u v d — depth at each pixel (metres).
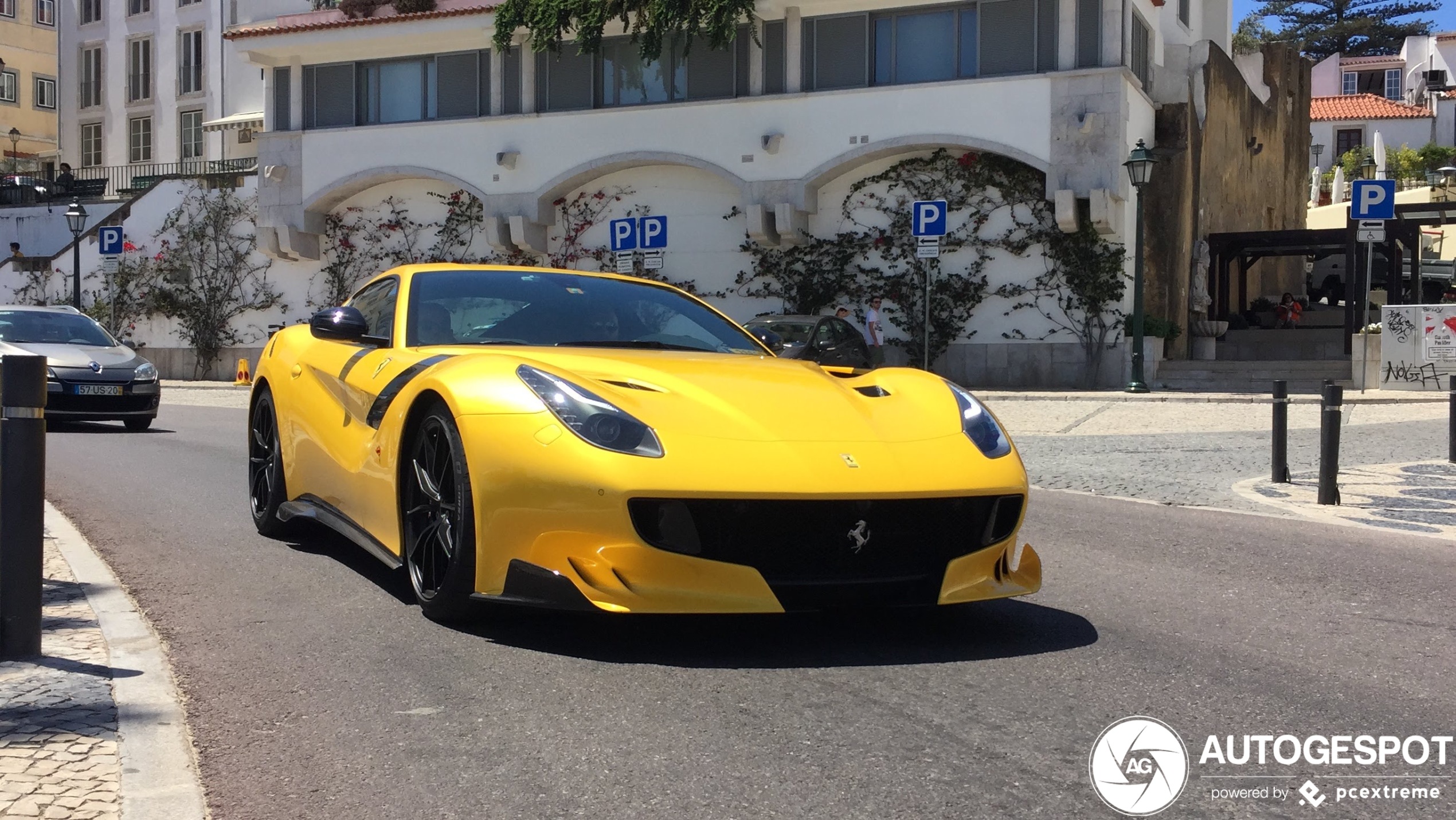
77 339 13.59
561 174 24.16
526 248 24.64
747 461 3.68
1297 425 13.73
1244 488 8.81
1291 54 32.91
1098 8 20.28
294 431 5.69
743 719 3.23
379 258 26.80
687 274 23.84
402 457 4.39
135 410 12.83
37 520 3.67
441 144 25.22
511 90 24.77
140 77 39.62
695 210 23.77
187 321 28.91
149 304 29.34
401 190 26.47
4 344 12.87
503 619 4.28
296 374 5.78
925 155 21.89
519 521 3.76
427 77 25.55
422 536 4.29
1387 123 53.66
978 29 21.09
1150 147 22.30
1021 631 4.24
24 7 51.12
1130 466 10.10
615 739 3.07
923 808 2.65
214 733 3.13
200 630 4.17
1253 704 3.45
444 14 24.69
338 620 4.30
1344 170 46.69
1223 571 5.57
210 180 28.59
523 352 4.47
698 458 3.65
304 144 26.52
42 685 3.39
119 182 39.94
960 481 3.84
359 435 4.86
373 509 4.69
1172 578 5.38
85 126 40.94
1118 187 20.23
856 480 3.70
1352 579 5.43
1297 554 6.08
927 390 4.48
